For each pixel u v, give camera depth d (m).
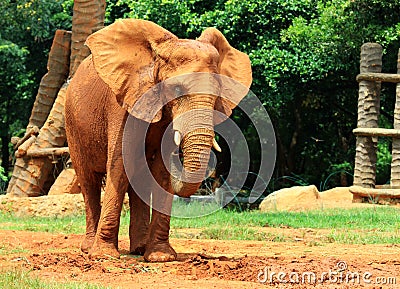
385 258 11.09
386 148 34.00
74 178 20.72
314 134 33.47
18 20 33.12
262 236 14.80
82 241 13.05
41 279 8.98
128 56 10.38
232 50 10.84
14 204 19.86
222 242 13.71
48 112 23.06
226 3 26.30
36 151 21.36
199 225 17.06
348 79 28.97
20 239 13.58
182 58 9.90
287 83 27.88
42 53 35.53
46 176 21.78
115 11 29.08
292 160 32.28
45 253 11.36
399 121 22.38
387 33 25.28
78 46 21.97
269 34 27.20
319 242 13.94
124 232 15.77
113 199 10.62
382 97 29.12
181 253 11.77
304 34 25.95
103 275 9.49
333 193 23.42
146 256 10.74
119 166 10.52
